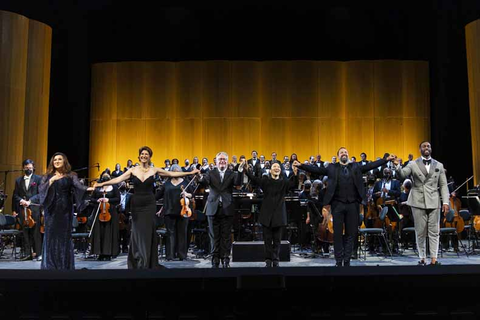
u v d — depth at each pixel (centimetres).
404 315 248
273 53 1494
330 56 1491
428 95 1471
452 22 1385
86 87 1495
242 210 788
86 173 1486
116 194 754
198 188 861
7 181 1112
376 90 1476
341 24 1456
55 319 246
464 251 799
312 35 1467
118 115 1502
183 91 1498
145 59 1509
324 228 719
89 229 811
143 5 1366
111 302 246
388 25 1451
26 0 1309
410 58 1478
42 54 1248
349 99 1479
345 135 1478
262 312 245
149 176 495
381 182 833
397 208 803
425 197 580
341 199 547
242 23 1469
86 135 1500
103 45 1492
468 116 1395
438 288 247
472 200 824
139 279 236
